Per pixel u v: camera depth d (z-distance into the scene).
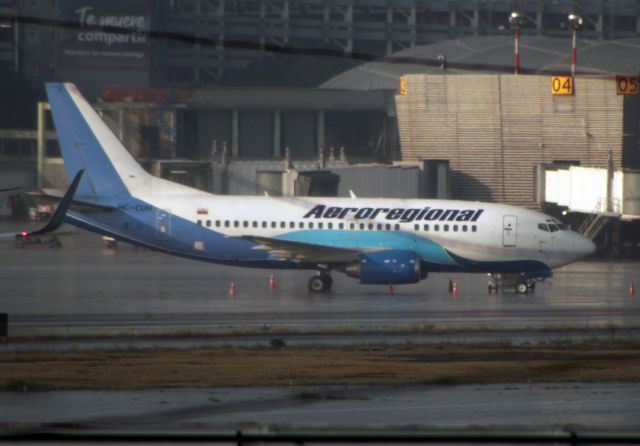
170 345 158.00
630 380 132.25
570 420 109.88
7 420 105.75
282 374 133.38
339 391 124.00
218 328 174.88
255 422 106.94
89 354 148.25
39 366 137.50
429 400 119.69
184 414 110.38
